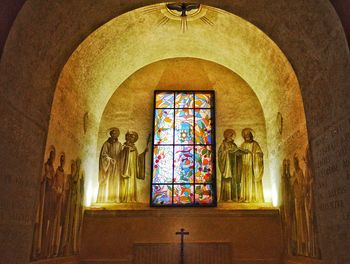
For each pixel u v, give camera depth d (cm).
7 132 554
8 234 565
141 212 995
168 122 1137
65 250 848
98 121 1102
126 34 980
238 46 1021
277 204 1002
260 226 984
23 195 621
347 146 563
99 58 952
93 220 988
